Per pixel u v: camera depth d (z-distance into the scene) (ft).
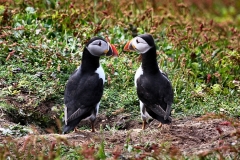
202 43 50.85
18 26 50.55
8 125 37.52
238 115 41.98
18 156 31.55
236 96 45.06
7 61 45.75
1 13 51.24
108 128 39.32
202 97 44.21
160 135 37.04
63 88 43.60
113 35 51.44
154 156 31.53
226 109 42.70
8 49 46.91
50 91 42.78
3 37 48.24
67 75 45.14
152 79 38.78
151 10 54.39
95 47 38.42
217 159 32.50
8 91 42.37
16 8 53.72
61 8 55.67
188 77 46.68
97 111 38.52
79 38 49.85
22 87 43.06
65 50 48.01
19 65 45.37
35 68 45.47
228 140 35.99
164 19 56.90
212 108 42.83
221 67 48.67
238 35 54.70
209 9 69.36
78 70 39.17
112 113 41.98
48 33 50.83
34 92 42.75
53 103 42.39
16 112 40.60
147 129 38.29
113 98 43.37
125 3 58.90
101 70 39.14
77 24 51.52
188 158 32.53
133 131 38.17
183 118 41.37
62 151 33.50
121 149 34.58
